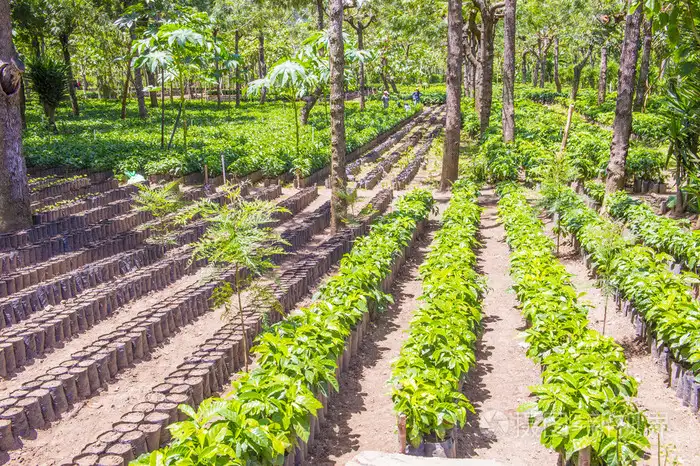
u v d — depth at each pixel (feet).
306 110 116.16
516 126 100.37
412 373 19.52
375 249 34.37
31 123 121.70
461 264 31.30
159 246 42.22
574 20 144.66
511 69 76.64
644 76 117.91
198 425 15.26
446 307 24.43
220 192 60.44
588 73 218.18
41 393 21.76
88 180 64.95
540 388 17.95
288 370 19.48
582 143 70.44
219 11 143.74
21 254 37.83
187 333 30.25
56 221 46.39
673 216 46.73
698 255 32.12
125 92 137.18
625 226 42.63
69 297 34.32
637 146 73.77
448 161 67.46
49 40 144.77
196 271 40.78
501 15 107.76
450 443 18.28
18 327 28.63
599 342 20.74
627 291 27.63
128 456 17.62
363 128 115.65
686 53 24.07
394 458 15.24
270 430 15.97
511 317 32.22
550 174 45.85
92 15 118.11
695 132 42.01
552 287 26.76
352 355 27.40
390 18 132.87
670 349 23.82
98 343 26.48
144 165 69.15
